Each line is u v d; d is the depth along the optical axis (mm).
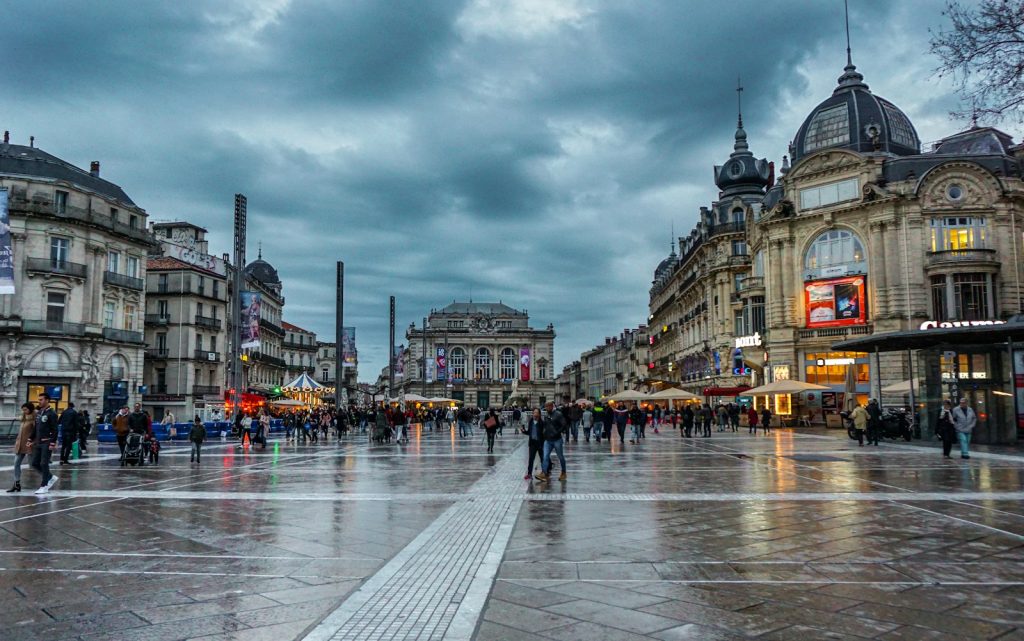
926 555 7863
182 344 57625
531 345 133000
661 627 5449
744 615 5746
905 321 43031
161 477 16719
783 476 15883
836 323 45812
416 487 14305
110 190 52688
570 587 6582
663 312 87062
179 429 35281
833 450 24531
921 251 43281
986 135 46750
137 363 51875
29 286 44781
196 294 58812
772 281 48875
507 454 24062
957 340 26672
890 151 47406
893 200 43531
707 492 13148
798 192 48375
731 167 65875
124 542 8766
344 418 38844
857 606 5980
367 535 9164
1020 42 11938
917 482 14586
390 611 5848
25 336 44188
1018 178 43875
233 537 9055
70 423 21453
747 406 50969
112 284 49562
